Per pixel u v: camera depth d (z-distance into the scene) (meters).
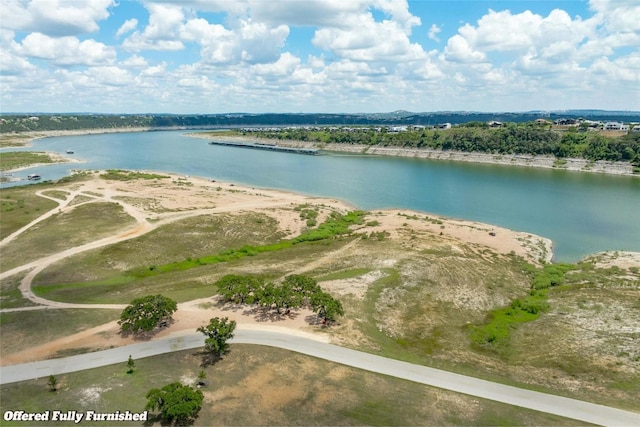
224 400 39.22
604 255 86.62
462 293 65.62
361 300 61.41
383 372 43.97
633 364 46.09
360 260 78.25
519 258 83.81
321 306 54.19
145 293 64.25
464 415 37.81
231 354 46.66
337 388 41.16
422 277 69.88
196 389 40.34
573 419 37.41
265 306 57.84
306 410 38.06
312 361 45.53
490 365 46.81
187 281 69.75
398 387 41.59
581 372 45.16
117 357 46.19
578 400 40.06
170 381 42.09
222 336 46.38
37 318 55.41
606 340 51.09
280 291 56.91
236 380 42.12
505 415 37.88
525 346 51.25
